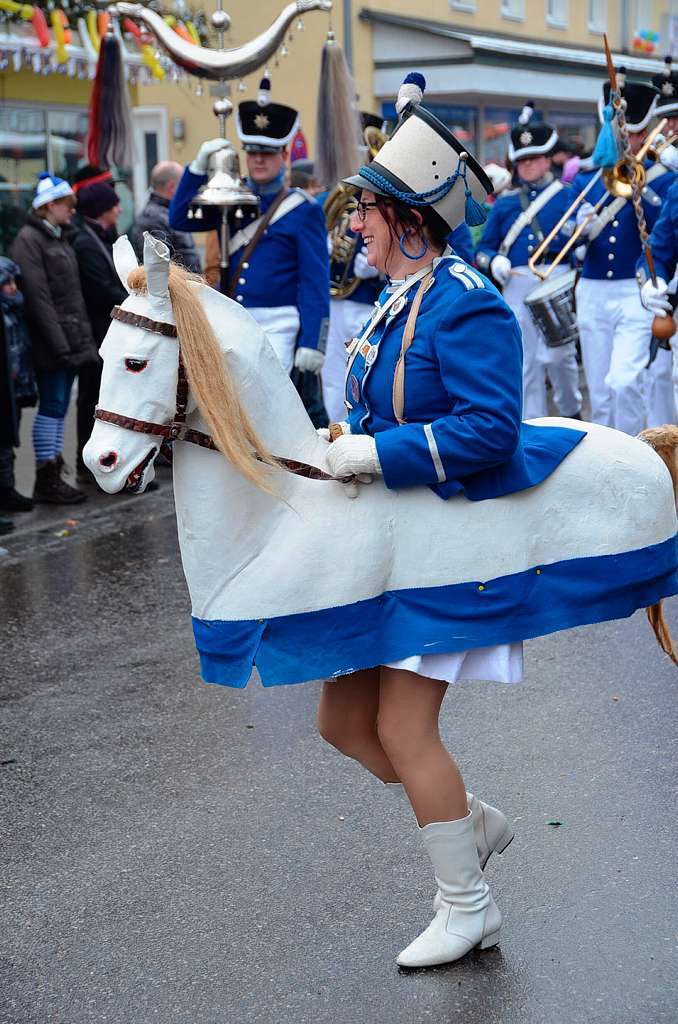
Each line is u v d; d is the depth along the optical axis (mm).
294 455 3834
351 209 10859
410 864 4691
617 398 10367
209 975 4062
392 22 21797
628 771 5355
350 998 3910
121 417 3660
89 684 6605
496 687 6324
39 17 12477
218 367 3641
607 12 28625
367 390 3891
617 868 4594
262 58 9016
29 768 5629
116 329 3670
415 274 3842
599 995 3875
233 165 8922
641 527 4008
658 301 8422
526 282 11852
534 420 4152
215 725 6035
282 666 3803
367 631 3834
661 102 9938
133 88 16938
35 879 4691
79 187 11023
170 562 8781
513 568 3875
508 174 12078
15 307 9719
